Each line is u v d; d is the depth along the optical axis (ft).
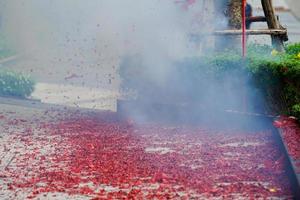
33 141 43.09
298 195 28.58
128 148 40.73
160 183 32.53
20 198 30.50
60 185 32.50
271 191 30.40
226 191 30.66
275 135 41.78
